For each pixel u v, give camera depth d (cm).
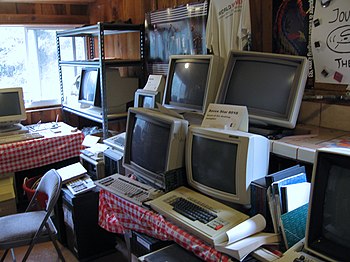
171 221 162
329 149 122
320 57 195
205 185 176
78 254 270
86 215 268
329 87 193
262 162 163
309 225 127
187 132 186
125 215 195
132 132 221
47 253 282
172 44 296
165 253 159
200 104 223
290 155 160
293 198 145
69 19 405
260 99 184
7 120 328
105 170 276
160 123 193
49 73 414
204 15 259
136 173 215
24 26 387
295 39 206
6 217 244
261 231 146
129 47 359
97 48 414
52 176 238
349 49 181
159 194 187
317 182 124
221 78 210
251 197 157
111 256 278
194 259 154
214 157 169
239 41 218
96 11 402
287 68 176
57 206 287
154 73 324
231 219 152
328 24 188
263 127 185
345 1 179
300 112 205
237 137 157
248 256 136
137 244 195
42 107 404
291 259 127
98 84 323
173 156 186
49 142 319
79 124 418
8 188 304
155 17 311
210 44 243
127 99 331
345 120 186
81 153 300
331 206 123
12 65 390
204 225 149
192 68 231
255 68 189
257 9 223
